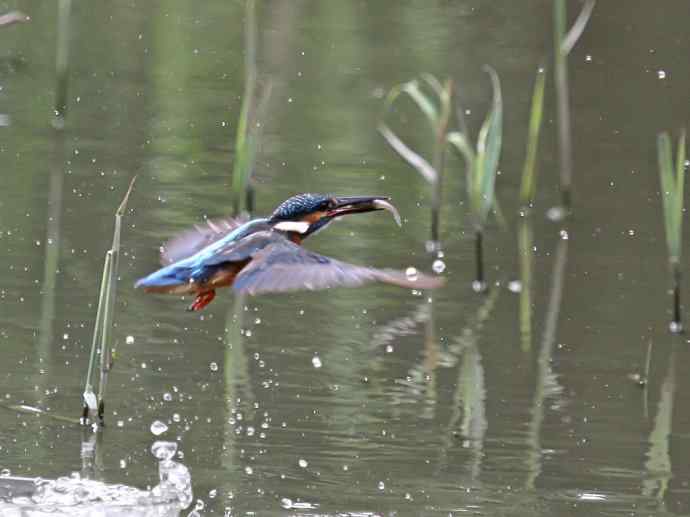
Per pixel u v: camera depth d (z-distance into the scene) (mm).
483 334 11938
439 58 20266
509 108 18641
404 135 17594
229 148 16688
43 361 10633
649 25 22062
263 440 9438
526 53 20672
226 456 9125
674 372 11164
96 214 14055
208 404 10008
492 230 14766
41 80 18719
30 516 8086
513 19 22328
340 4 22984
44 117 17281
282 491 8594
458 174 16516
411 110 18594
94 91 18375
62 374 10422
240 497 8477
